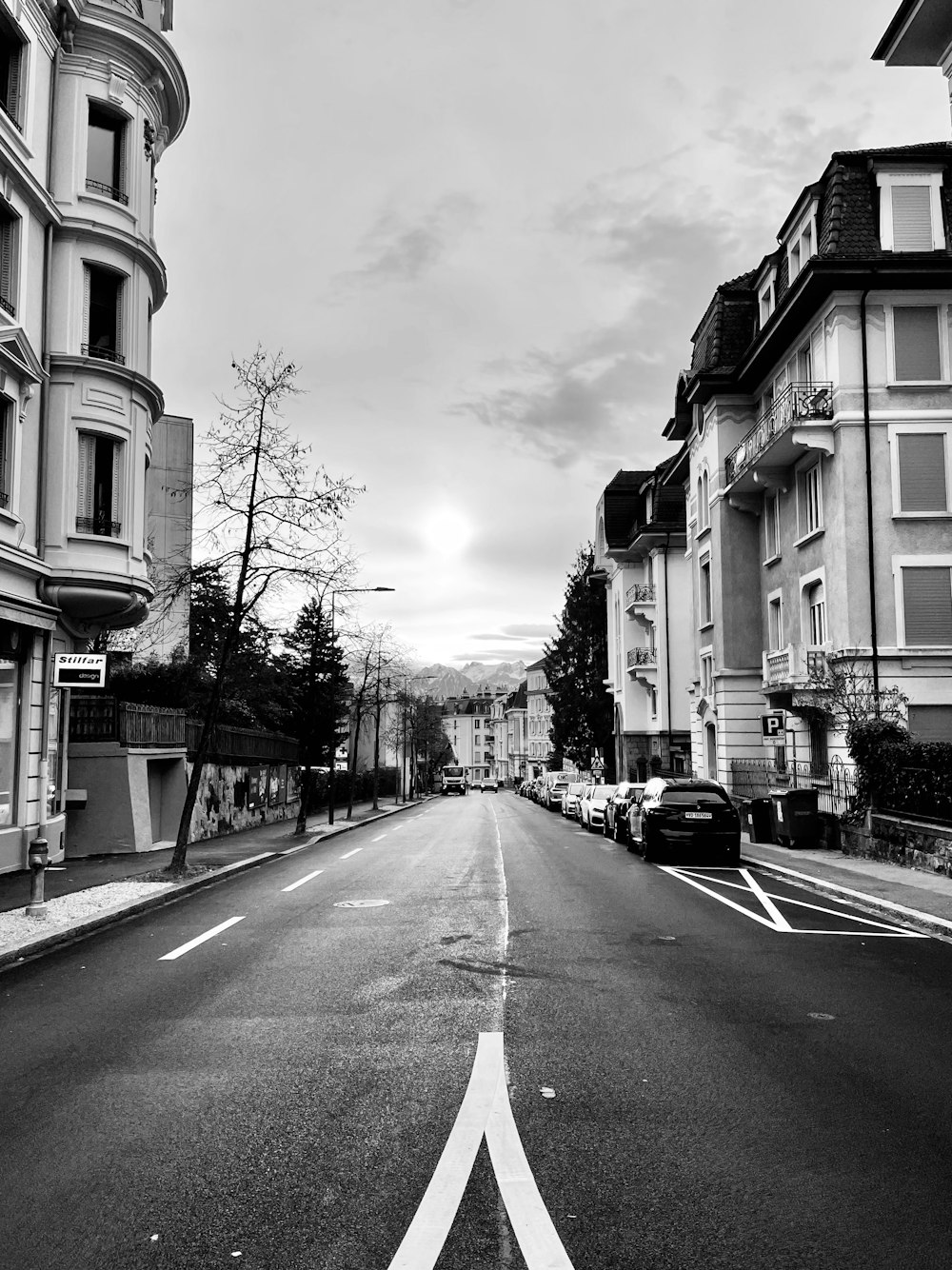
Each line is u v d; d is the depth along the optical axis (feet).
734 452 90.07
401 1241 12.23
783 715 81.51
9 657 54.60
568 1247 12.06
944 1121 16.24
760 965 29.12
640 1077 18.60
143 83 64.80
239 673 100.63
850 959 30.25
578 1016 23.12
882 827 58.18
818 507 75.36
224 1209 13.19
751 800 73.46
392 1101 17.31
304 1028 22.15
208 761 89.35
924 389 69.36
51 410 59.00
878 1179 13.99
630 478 166.50
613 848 74.54
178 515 122.52
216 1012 23.77
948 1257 11.83
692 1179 14.01
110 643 97.86
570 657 185.78
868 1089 17.88
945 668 67.51
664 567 145.38
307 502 58.59
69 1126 16.29
